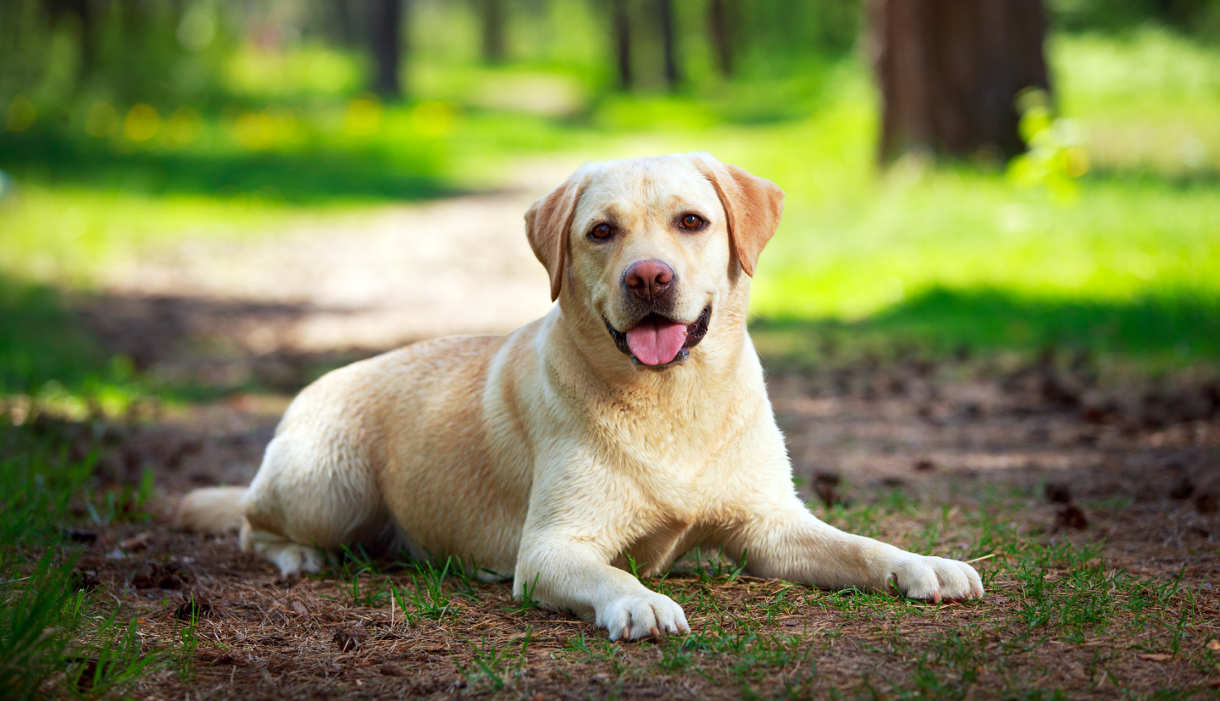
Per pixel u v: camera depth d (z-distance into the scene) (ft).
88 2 87.61
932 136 53.16
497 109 142.51
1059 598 10.97
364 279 46.03
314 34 266.98
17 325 33.01
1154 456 18.35
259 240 54.85
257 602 11.90
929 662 9.33
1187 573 12.00
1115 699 8.47
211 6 110.52
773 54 167.22
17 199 55.21
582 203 11.82
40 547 13.42
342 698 9.14
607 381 11.53
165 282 43.83
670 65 174.60
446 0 302.25
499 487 12.72
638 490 11.57
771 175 63.52
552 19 285.64
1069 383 25.04
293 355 31.55
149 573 12.69
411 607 11.70
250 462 20.08
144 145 76.23
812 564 11.75
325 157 83.97
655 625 10.11
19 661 8.85
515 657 9.98
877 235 43.47
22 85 81.10
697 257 11.39
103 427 21.49
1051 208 42.88
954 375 26.68
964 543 13.76
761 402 12.25
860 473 18.29
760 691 8.88
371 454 13.84
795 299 37.70
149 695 9.14
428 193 75.77
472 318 36.70
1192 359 25.94
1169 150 57.82
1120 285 33.24
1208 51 98.89
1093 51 102.47
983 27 52.11
